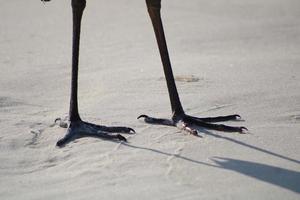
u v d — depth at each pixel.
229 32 11.63
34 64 9.08
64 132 6.05
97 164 5.26
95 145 5.70
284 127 6.20
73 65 6.09
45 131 6.09
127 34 11.43
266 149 5.61
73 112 6.05
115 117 6.51
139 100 7.09
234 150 5.58
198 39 10.96
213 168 5.17
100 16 13.48
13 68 8.80
